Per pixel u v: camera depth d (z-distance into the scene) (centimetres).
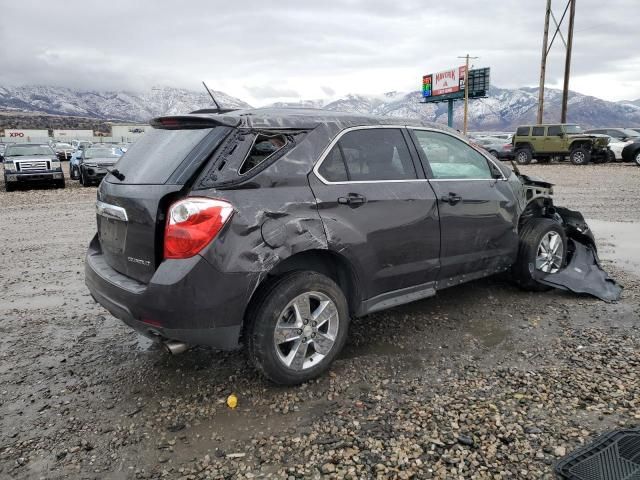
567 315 458
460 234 428
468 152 462
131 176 340
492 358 378
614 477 243
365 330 434
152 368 379
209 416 312
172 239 297
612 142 2558
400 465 260
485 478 249
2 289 582
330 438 285
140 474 261
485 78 5838
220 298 300
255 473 259
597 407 304
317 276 337
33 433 298
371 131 386
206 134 321
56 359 398
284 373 330
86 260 389
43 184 1891
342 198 347
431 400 321
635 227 866
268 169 322
